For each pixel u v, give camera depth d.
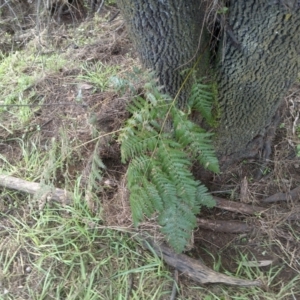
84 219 1.31
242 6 0.93
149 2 0.93
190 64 1.07
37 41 1.84
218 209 1.36
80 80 1.62
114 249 1.28
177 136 1.06
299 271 1.24
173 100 1.09
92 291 1.20
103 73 1.63
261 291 1.20
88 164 1.37
